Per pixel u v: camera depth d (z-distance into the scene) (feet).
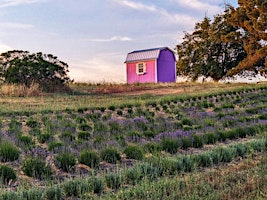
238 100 63.36
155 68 119.55
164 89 89.10
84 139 32.09
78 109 51.67
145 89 91.09
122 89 91.09
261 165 21.42
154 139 31.76
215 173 19.99
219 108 53.93
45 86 83.87
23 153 26.66
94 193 18.07
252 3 100.48
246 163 22.63
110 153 25.09
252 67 105.09
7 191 16.85
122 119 45.01
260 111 51.06
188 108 54.90
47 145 29.91
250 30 102.12
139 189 16.93
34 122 39.34
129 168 21.12
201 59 120.67
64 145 28.25
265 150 27.12
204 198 15.43
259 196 15.33
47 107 53.83
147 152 27.17
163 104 59.67
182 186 17.47
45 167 21.39
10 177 20.06
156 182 18.53
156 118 45.09
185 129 37.70
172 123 41.09
